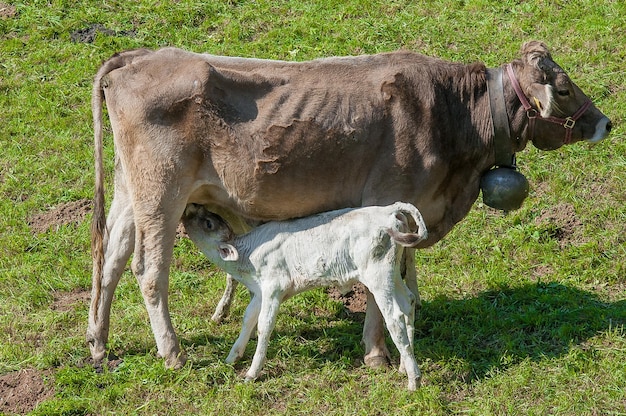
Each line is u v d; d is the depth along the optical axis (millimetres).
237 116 9070
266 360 9531
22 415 9008
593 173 12461
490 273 10945
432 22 15641
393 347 9875
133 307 10656
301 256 9055
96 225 9359
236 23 15961
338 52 15055
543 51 9406
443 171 9375
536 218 11953
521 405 8758
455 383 9070
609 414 8562
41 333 10320
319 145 9086
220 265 9461
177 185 9148
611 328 9781
